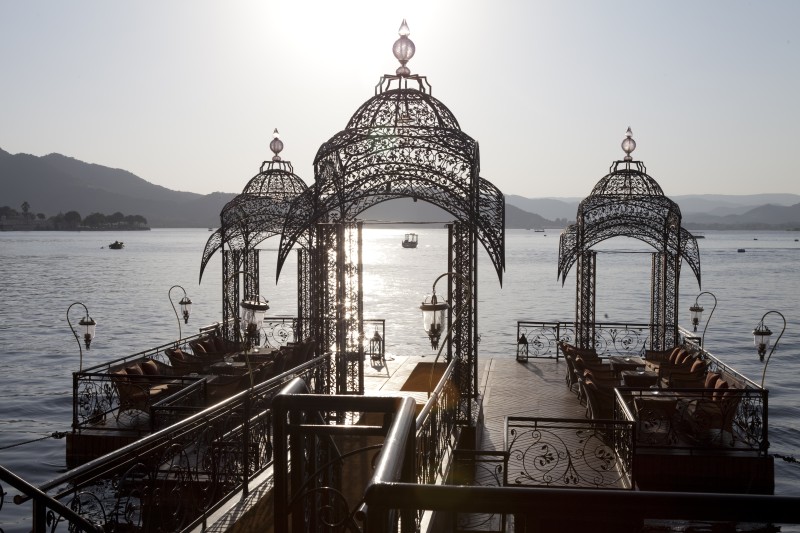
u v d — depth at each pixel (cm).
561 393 1652
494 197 1221
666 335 1880
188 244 17550
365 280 6894
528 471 1126
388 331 3588
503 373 1888
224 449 867
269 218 1956
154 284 6212
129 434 1234
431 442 766
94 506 953
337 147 1141
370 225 1391
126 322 3784
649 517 160
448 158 1120
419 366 1805
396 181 1139
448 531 877
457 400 1213
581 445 1252
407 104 1180
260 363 1633
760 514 156
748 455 1116
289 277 7519
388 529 212
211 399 1404
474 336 1284
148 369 1400
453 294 1345
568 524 737
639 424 1188
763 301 5272
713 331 3800
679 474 1105
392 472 186
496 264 1217
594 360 1639
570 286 6594
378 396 284
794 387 2430
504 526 868
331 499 344
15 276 7044
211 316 4081
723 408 1178
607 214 1795
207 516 699
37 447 1571
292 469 298
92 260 10100
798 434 1858
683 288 6400
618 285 6800
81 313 4156
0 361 2662
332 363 1284
